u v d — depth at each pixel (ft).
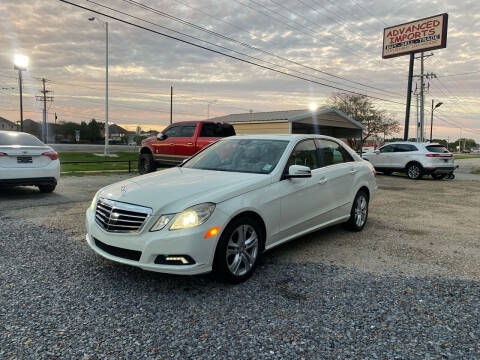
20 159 23.27
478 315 9.73
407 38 85.71
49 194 26.32
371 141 188.96
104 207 11.55
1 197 24.80
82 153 102.27
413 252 15.17
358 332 8.78
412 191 36.22
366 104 141.28
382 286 11.54
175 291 10.78
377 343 8.33
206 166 14.93
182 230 10.16
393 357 7.80
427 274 12.66
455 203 28.60
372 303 10.33
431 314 9.75
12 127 291.99
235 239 11.47
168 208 10.45
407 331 8.87
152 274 11.98
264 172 13.30
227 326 8.90
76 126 271.49
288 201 13.21
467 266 13.55
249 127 71.20
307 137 15.69
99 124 280.72
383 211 24.64
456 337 8.64
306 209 14.25
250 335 8.54
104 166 56.08
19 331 8.38
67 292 10.47
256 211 11.75
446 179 51.39
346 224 18.37
